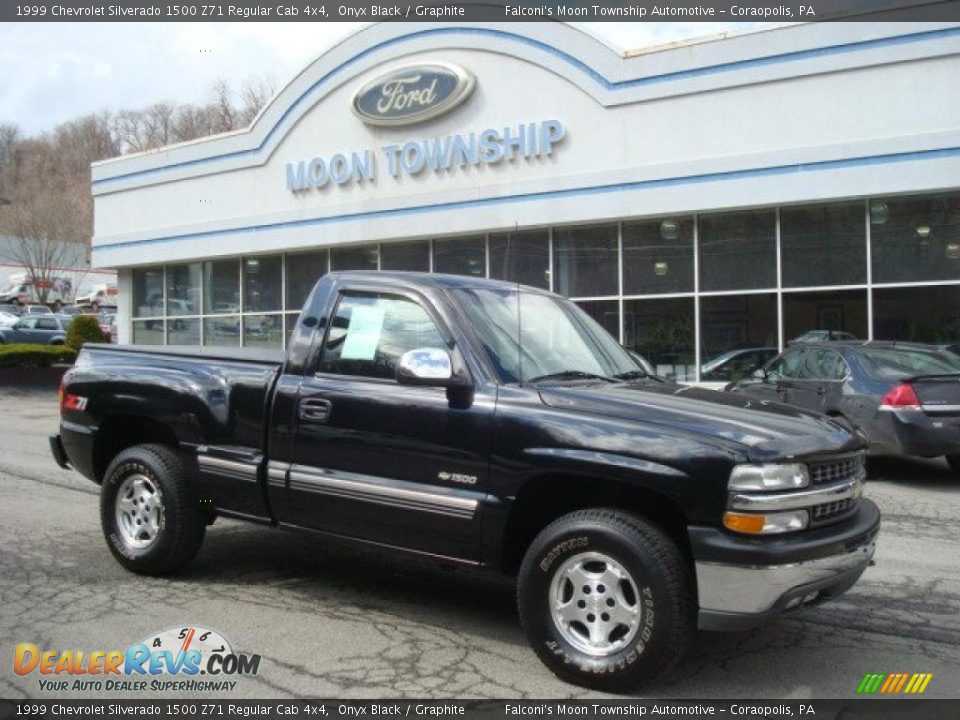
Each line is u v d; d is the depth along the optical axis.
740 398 4.82
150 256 22.86
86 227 54.91
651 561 3.92
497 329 4.90
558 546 4.16
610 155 15.77
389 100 18.20
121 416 6.10
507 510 4.37
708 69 14.79
